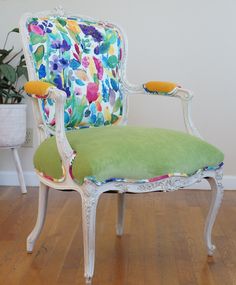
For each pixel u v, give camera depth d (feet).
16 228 6.59
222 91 8.91
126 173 4.31
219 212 7.49
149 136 4.79
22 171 8.97
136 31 8.80
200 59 8.84
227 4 8.66
